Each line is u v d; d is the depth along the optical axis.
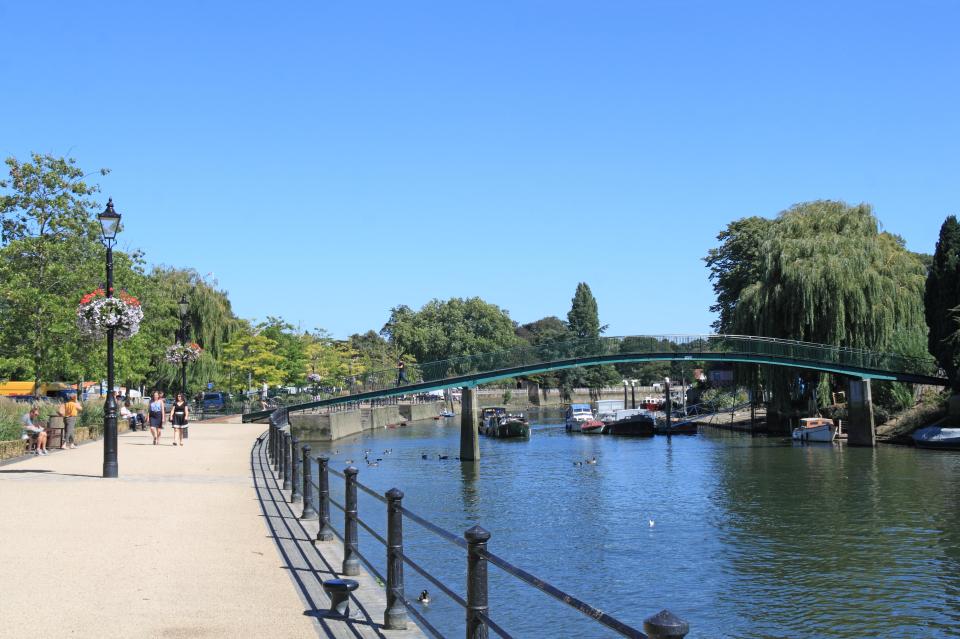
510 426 84.50
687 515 35.03
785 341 62.38
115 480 24.27
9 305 46.12
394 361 160.75
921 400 68.12
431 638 9.40
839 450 59.75
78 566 12.59
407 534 30.61
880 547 28.64
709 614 21.77
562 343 63.97
